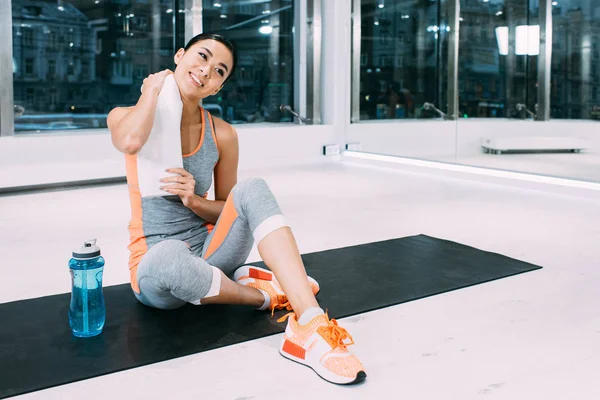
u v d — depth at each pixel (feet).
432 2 20.43
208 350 6.59
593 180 16.06
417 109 21.24
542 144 17.25
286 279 6.45
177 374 6.03
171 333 6.98
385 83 22.26
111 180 18.93
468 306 8.05
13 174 17.16
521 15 17.58
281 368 6.20
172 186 7.05
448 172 20.08
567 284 9.00
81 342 6.70
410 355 6.52
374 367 6.23
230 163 7.75
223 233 7.15
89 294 6.77
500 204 15.40
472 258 10.30
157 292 6.95
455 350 6.66
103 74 19.43
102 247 11.03
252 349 6.65
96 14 19.03
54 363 6.17
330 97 23.85
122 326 7.16
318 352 6.03
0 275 9.36
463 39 19.51
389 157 22.34
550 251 10.91
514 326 7.36
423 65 20.88
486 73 18.80
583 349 6.70
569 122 16.53
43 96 18.49
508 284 8.98
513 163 18.13
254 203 6.69
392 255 10.45
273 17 23.02
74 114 19.10
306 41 23.49
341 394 5.65
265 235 6.57
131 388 5.74
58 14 18.38
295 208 14.75
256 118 23.21
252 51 22.71
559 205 15.25
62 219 13.56
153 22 20.15
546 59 17.02
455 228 12.69
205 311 7.68
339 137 24.17
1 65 17.30
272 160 22.49
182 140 7.30
